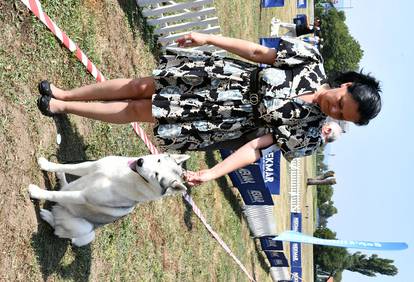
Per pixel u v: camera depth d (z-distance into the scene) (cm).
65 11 476
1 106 368
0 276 350
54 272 416
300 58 393
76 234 410
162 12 660
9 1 388
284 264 1424
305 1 2405
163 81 407
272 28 1526
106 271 506
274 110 384
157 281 634
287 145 389
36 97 412
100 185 385
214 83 400
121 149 567
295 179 2105
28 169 391
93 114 421
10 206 367
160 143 443
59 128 442
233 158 387
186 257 738
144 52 655
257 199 1077
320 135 398
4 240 358
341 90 375
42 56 426
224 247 941
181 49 415
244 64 411
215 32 758
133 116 425
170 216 690
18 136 383
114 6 574
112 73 565
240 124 400
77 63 483
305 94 386
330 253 4325
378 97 373
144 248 603
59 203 400
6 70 378
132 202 407
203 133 404
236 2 1092
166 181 375
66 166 404
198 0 684
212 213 891
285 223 1762
